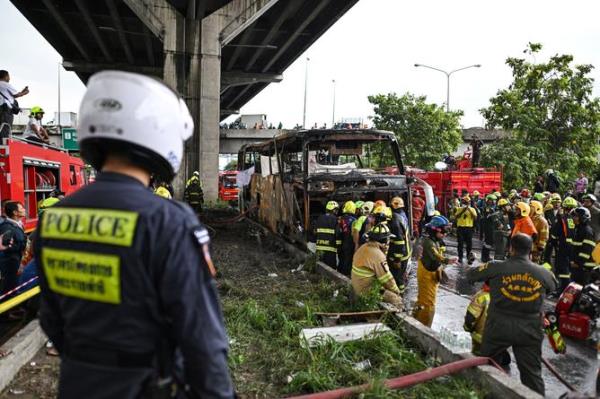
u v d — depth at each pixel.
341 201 10.30
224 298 7.14
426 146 30.75
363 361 4.77
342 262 9.55
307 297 7.17
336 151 10.45
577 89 23.11
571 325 6.39
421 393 4.00
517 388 3.76
